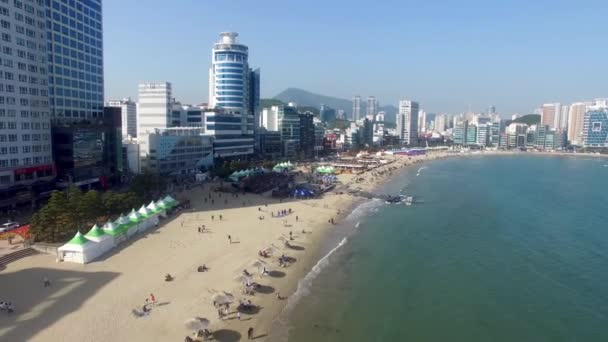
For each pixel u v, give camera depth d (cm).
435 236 11581
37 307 6269
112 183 15925
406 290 7831
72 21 14662
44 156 12756
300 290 7569
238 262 8600
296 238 10706
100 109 16600
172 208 12800
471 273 8812
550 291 7981
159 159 18875
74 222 9319
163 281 7419
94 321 5944
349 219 13250
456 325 6588
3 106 11156
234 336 5891
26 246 8462
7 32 11231
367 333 6244
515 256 10006
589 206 16825
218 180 19662
